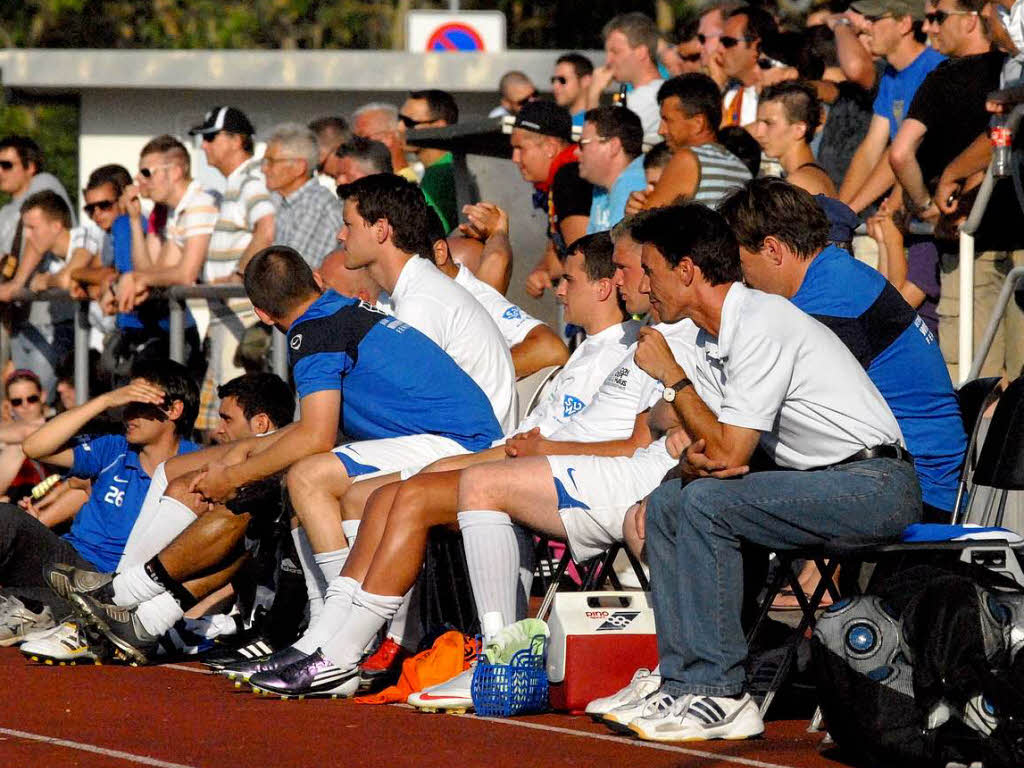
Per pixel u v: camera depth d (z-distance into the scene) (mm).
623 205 30250
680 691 18688
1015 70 25719
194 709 20516
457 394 23516
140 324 34812
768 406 18453
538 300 34562
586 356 24688
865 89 32344
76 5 77375
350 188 24766
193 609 26203
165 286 34406
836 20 33656
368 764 17234
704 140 28859
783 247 20500
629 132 30281
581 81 40750
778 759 17578
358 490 22391
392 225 24609
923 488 20797
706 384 20094
